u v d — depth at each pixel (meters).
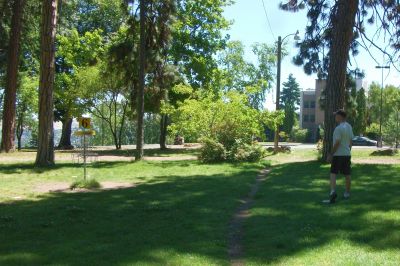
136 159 23.80
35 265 5.86
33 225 8.30
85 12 44.72
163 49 25.11
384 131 55.69
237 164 21.36
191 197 11.46
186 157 27.98
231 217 9.16
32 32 33.09
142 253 6.37
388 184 12.75
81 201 11.09
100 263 5.91
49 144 20.77
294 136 83.56
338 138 10.27
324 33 22.81
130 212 9.54
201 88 35.94
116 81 34.84
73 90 36.69
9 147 30.52
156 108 29.56
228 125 23.84
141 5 23.05
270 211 9.32
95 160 23.64
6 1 29.56
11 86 30.34
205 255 6.35
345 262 5.86
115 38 35.12
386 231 7.28
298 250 6.52
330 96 20.23
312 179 14.29
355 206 9.41
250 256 6.37
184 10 36.88
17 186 14.38
